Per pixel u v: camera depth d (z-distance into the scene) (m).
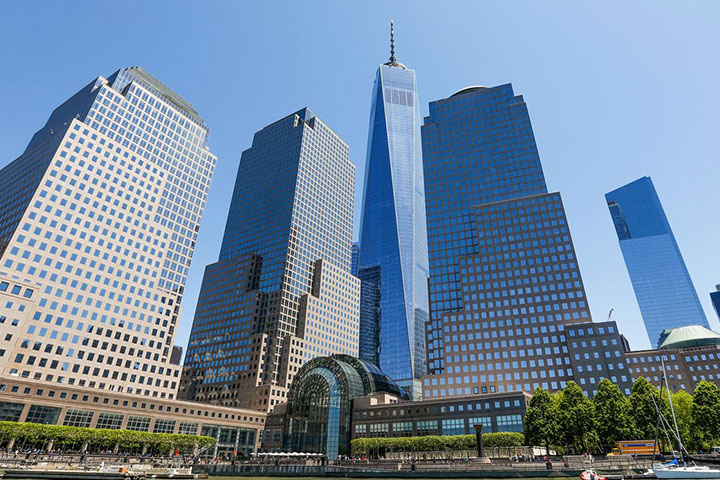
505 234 171.12
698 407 89.94
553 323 147.75
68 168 146.75
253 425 161.50
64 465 73.88
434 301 195.75
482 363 149.00
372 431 131.75
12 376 106.88
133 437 115.56
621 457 65.75
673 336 187.12
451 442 109.44
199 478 71.38
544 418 92.81
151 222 170.00
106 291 145.88
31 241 130.25
